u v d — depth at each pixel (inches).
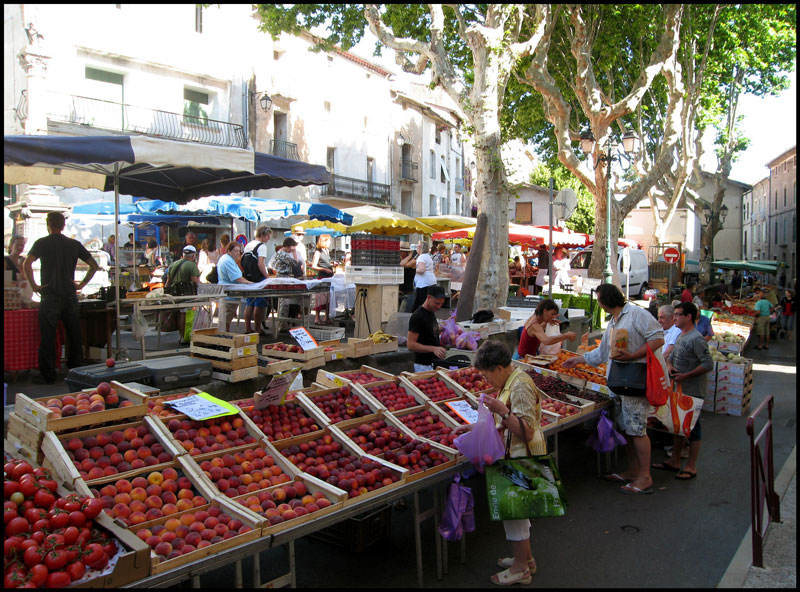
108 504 116.0
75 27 534.9
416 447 166.4
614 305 213.6
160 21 601.3
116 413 140.8
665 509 199.6
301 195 1083.3
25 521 101.2
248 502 129.6
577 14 540.4
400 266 423.5
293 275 439.2
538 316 269.4
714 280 1167.0
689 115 786.2
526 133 738.2
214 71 738.2
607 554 165.6
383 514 171.2
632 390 208.7
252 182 354.6
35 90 520.4
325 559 162.7
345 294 481.7
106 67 573.3
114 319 309.4
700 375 249.0
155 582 99.7
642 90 574.6
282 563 160.1
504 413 145.1
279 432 165.5
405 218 511.2
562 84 700.0
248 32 823.1
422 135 1514.5
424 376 227.5
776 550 167.9
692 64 709.9
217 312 409.1
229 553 109.8
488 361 152.4
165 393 197.9
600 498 210.1
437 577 150.6
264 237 402.0
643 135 880.3
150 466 132.5
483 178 444.8
